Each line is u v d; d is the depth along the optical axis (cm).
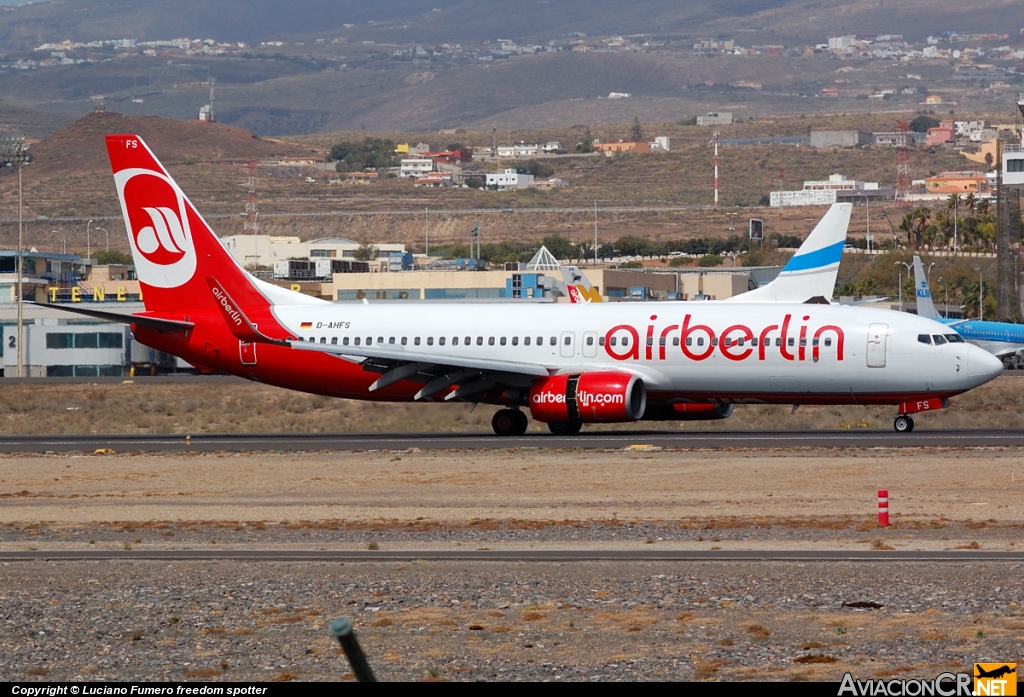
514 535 10825
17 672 7112
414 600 8550
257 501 13238
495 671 6894
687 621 7838
